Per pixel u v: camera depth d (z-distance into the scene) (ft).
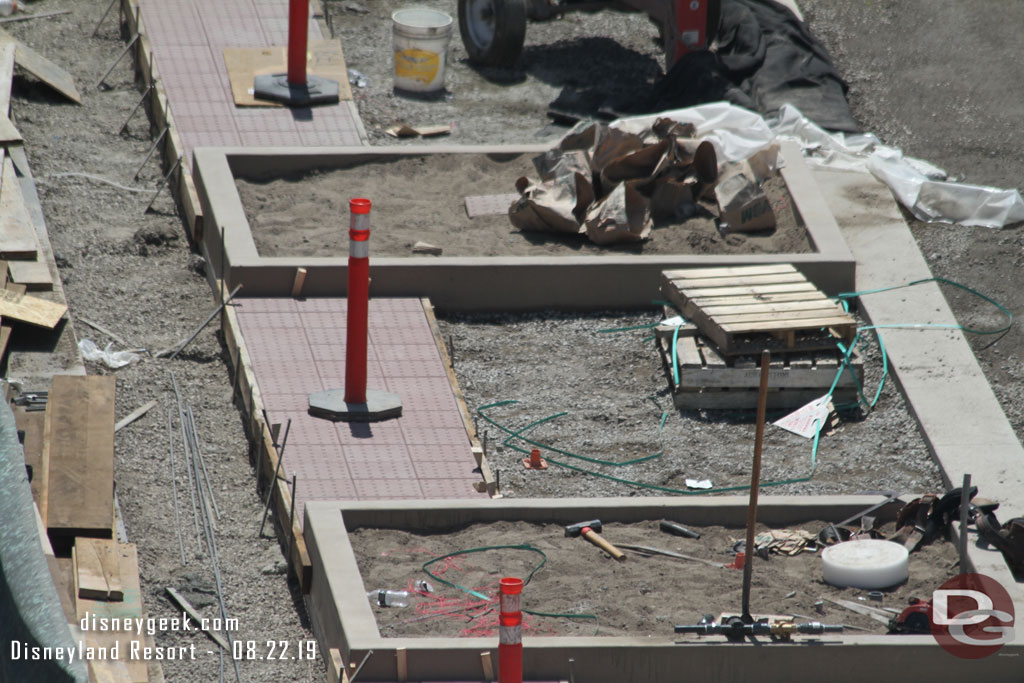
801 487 144.05
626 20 263.70
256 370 153.28
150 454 143.23
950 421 153.79
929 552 131.13
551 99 232.32
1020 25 249.96
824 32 247.29
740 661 113.19
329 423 146.30
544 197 184.85
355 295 142.82
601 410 156.25
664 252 181.06
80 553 121.39
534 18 244.63
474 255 176.96
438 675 111.45
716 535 132.87
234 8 241.35
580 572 126.00
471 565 126.31
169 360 159.84
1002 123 221.87
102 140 208.33
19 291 158.51
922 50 242.78
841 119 216.54
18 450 95.55
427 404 151.43
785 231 185.68
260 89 214.07
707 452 149.79
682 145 191.42
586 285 172.96
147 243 182.60
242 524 135.13
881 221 191.93
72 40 237.45
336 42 232.94
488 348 165.99
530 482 143.02
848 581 125.08
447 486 139.13
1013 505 140.67
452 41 253.03
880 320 171.12
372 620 114.11
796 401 157.79
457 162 200.23
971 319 172.86
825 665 113.91
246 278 166.30
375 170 197.98
